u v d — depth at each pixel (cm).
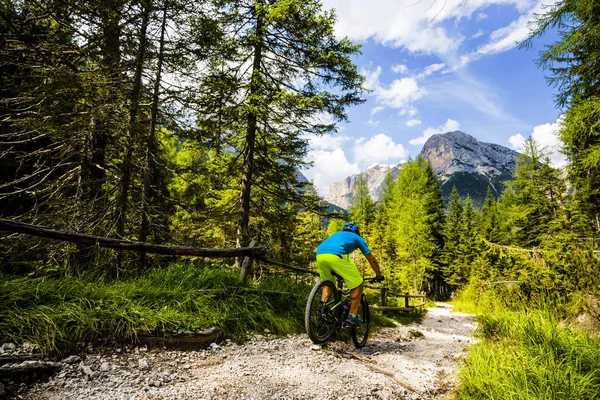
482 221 4809
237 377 332
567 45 885
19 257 616
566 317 577
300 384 333
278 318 523
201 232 1111
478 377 354
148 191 902
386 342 607
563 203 2236
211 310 460
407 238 3022
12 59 672
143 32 732
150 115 847
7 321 307
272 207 1351
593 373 324
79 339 329
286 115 1146
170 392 284
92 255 585
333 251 479
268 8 1090
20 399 247
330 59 1122
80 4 638
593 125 895
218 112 1071
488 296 1062
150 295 433
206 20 813
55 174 934
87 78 675
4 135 701
